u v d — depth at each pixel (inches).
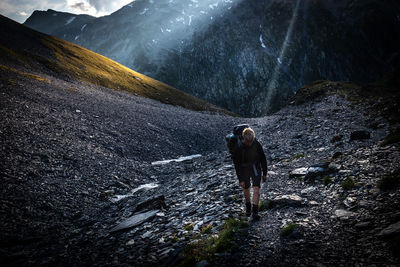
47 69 2456.9
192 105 3720.5
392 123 714.8
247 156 248.4
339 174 305.7
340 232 186.9
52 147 719.7
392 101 1082.7
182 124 1561.3
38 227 370.0
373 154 340.5
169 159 972.6
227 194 363.6
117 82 3164.4
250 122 1967.3
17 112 896.3
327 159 411.5
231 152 253.3
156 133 1214.3
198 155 1069.1
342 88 2287.2
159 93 3644.2
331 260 156.4
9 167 546.6
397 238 152.8
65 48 3506.4
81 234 338.6
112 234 316.5
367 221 189.5
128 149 929.5
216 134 1534.2
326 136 760.3
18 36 3058.6
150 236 281.6
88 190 550.9
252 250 186.4
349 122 952.3
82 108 1238.9
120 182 624.7
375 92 1843.0
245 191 257.3
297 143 759.7
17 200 438.0
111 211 442.0
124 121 1237.7
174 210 360.2
